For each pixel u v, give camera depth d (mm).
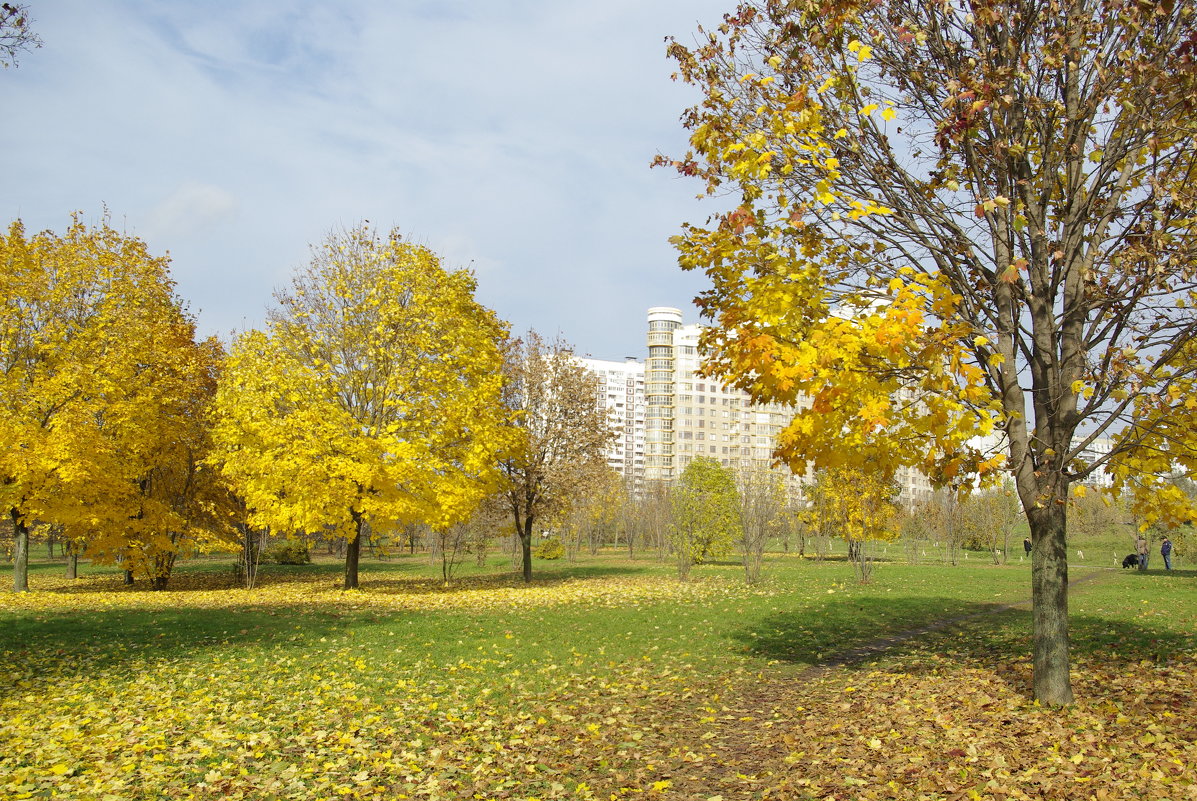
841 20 6422
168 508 22094
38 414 20188
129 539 21172
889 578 23031
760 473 30031
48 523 24234
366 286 21672
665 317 90250
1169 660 8492
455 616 14102
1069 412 6480
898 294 5930
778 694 8023
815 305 6449
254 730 6504
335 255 22078
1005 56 6316
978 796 4473
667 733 6535
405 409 20672
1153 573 25891
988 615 14242
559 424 25547
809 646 10961
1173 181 5898
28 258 20688
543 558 40594
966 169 6938
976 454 6473
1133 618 12750
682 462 87750
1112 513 44781
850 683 8211
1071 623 12070
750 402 7238
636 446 117688
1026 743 5457
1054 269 6742
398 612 14852
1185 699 6484
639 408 118562
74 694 7750
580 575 26562
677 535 23766
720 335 7520
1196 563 32250
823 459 6445
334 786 5141
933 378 5699
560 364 25844
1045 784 4602
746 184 6895
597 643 11148
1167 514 6871
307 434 19078
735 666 9578
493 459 21641
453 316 21312
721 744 6176
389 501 19391
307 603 16859
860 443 6426
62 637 11305
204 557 41625
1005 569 28734
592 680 8734
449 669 9258
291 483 19328
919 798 4562
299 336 21234
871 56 6988
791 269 6715
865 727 6230
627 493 54844
